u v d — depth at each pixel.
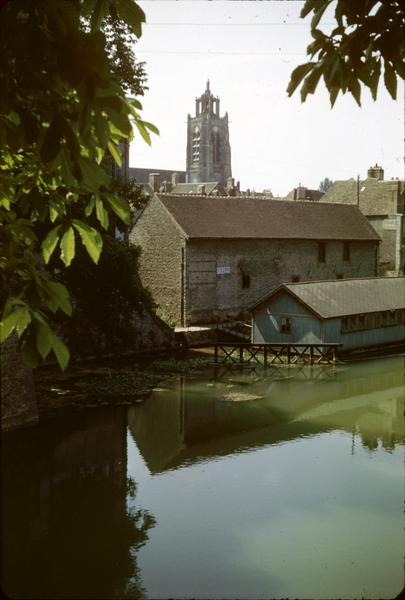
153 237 39.28
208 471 16.58
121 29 22.22
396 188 55.16
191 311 37.75
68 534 12.57
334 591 10.08
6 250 3.39
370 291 36.28
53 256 22.83
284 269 42.53
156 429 20.14
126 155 30.02
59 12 2.25
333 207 48.75
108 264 25.45
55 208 3.70
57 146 2.43
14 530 12.51
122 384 25.39
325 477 16.09
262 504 14.16
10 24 2.27
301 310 33.16
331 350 32.69
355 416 22.33
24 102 2.68
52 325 25.92
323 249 45.06
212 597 9.94
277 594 9.98
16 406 18.77
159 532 12.74
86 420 20.48
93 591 10.48
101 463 16.67
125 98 2.73
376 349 35.78
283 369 30.30
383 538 12.20
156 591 10.41
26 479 15.37
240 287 40.19
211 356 32.72
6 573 10.86
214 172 123.75
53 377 25.53
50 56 2.36
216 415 22.17
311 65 3.09
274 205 44.78
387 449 18.52
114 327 27.83
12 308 2.61
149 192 69.56
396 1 2.85
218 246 38.81
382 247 56.25
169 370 28.80
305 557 11.43
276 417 22.06
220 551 11.78
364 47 2.96
